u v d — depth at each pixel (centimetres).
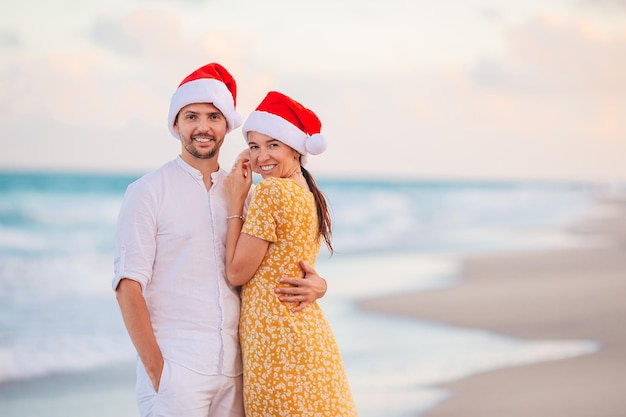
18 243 1783
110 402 656
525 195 4175
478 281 1278
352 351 783
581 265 1478
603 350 789
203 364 300
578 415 584
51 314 1055
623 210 3212
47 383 718
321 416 300
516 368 717
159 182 308
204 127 307
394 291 1176
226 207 316
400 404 605
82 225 2073
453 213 3030
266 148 318
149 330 298
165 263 306
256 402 300
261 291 305
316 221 317
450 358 755
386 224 2605
